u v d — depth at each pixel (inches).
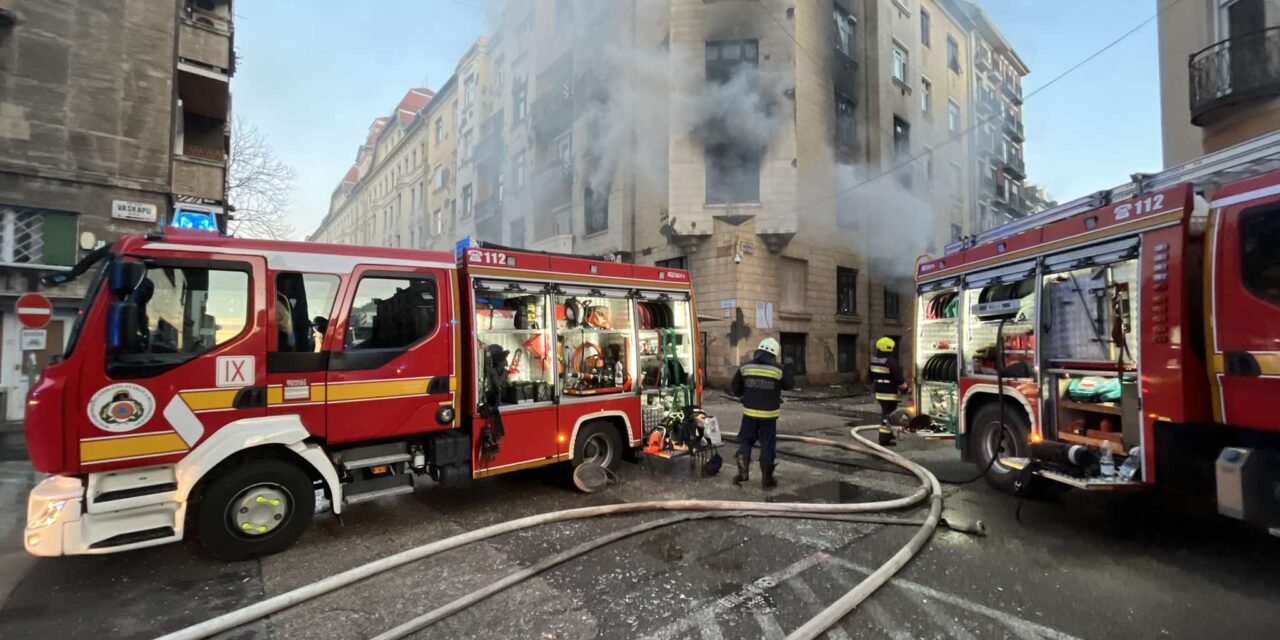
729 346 596.4
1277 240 134.2
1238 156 160.6
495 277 202.8
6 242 363.6
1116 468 170.1
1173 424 154.3
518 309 216.1
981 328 234.8
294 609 124.4
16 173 362.9
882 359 313.0
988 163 1031.0
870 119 736.3
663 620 119.7
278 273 161.6
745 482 232.4
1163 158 394.9
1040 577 140.9
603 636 113.3
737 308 594.2
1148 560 151.8
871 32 741.9
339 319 169.3
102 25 398.0
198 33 463.8
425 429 183.2
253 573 145.3
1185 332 149.8
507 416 201.2
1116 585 136.5
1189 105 362.9
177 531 142.6
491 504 204.7
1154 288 157.4
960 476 245.9
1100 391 180.1
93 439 134.0
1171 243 153.4
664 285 263.0
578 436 224.5
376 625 118.0
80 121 386.6
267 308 158.4
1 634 115.0
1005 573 143.2
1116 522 183.3
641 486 227.6
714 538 167.8
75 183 382.3
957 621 119.0
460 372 193.9
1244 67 328.8
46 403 129.6
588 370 234.7
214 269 152.8
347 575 135.4
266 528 154.8
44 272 371.6
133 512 138.9
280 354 159.0
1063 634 113.7
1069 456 175.9
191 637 109.7
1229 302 143.1
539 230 861.8
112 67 399.9
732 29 620.7
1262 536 170.9
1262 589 134.4
